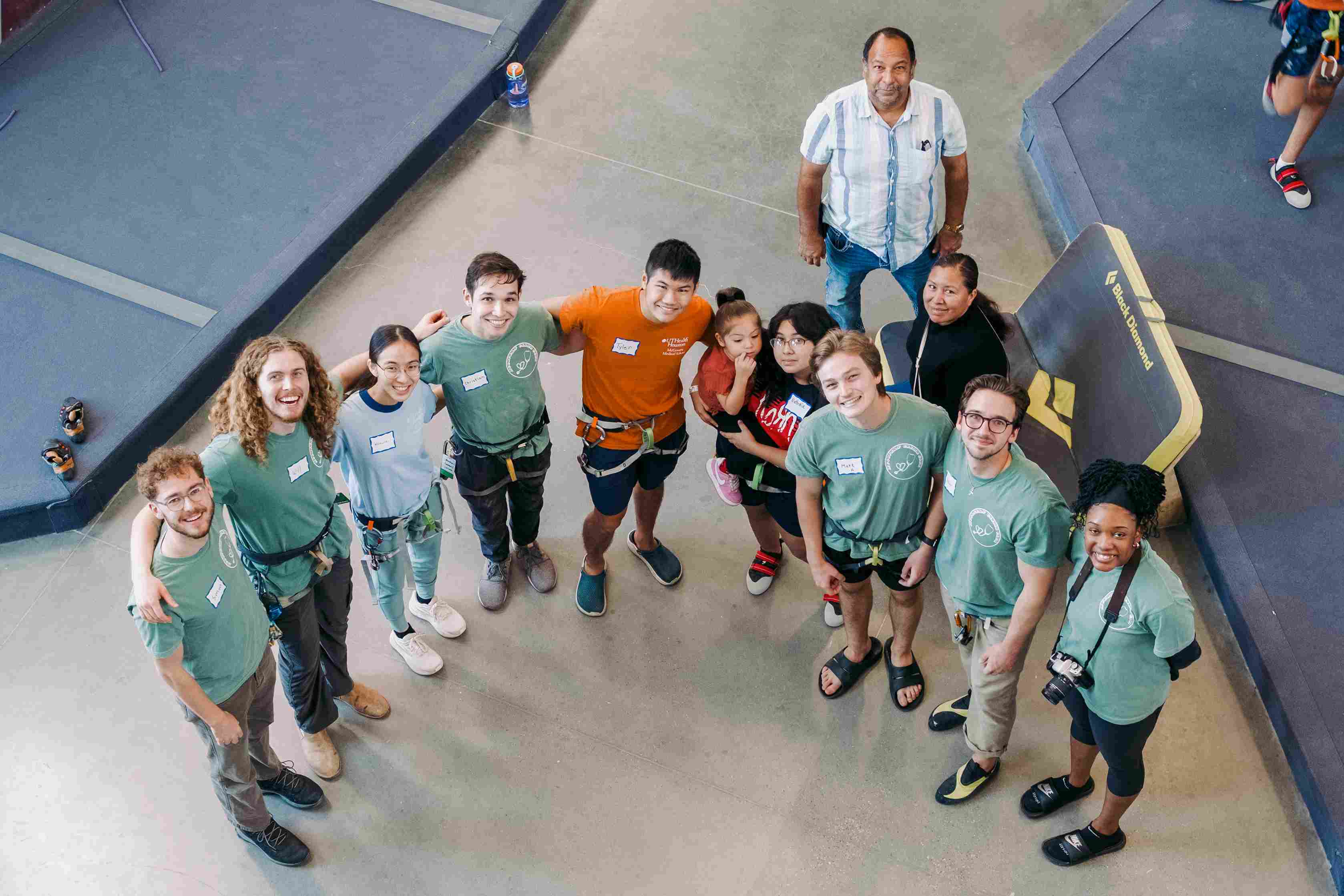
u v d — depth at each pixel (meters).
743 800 3.70
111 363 4.71
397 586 3.73
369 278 5.24
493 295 3.19
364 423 3.24
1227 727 3.83
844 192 4.27
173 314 4.89
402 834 3.61
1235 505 4.28
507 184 5.65
